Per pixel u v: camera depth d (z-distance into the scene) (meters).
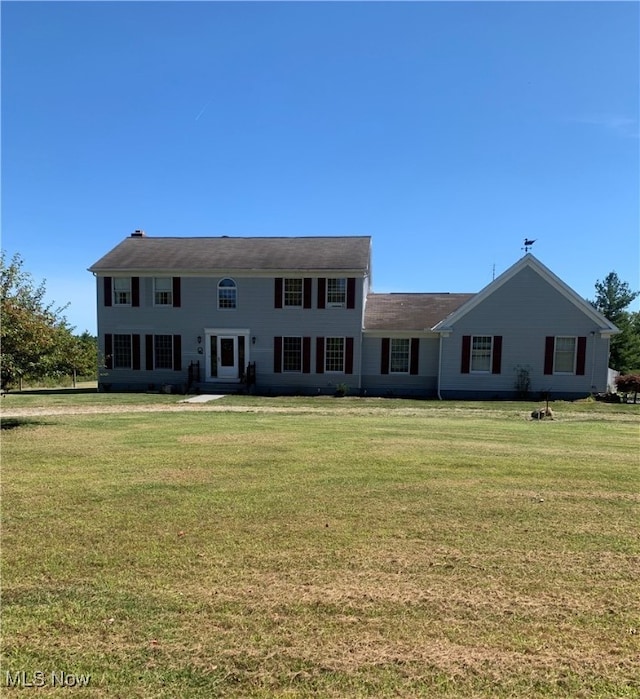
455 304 25.00
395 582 3.74
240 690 2.60
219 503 5.50
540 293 20.91
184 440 9.51
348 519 5.03
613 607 3.42
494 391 21.23
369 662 2.82
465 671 2.76
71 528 4.77
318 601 3.46
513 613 3.33
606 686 2.65
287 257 23.69
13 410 15.41
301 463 7.43
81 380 35.56
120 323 23.52
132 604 3.42
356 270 22.19
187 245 25.75
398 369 22.77
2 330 11.48
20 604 3.41
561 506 5.47
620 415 15.59
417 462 7.51
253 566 3.99
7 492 5.92
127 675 2.70
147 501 5.58
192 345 23.27
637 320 43.12
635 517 5.15
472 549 4.33
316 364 22.80
